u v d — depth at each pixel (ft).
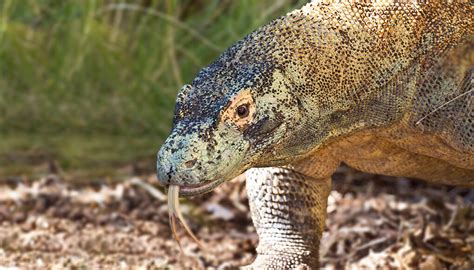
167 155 19.54
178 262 31.42
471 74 22.61
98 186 41.11
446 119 22.52
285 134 20.53
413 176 24.62
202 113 19.97
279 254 24.38
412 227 32.83
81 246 32.96
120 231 34.63
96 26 49.47
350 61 21.26
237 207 37.09
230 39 45.85
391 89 21.85
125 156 44.47
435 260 29.60
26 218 36.63
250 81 20.20
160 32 48.21
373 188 37.55
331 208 36.19
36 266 30.96
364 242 32.30
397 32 21.86
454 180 24.73
